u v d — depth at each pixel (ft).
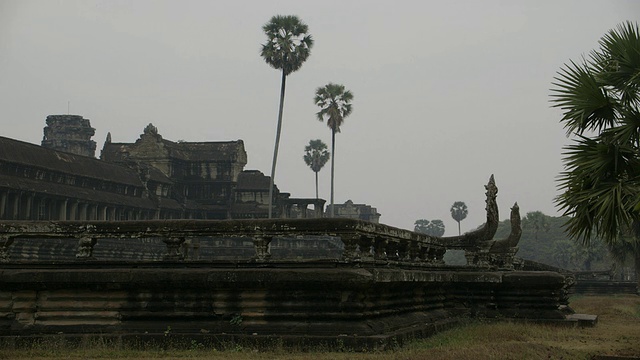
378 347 43.73
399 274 51.11
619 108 50.93
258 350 44.19
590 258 344.90
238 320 46.19
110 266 48.88
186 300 47.06
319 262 46.34
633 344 58.49
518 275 75.36
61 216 207.82
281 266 46.88
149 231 49.08
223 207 289.53
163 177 278.26
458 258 449.48
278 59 224.12
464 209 555.69
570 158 51.34
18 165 192.03
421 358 40.52
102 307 47.65
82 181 221.66
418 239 65.92
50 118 390.83
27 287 47.73
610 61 52.47
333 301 45.62
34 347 45.37
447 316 69.05
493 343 52.95
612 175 50.34
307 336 44.42
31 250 160.35
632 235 189.98
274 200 297.33
